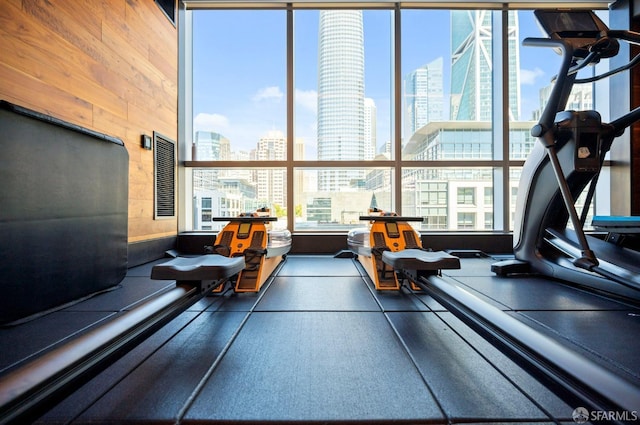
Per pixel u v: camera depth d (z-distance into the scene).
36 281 1.58
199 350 1.26
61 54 2.15
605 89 4.16
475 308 1.17
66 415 0.86
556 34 2.12
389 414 0.87
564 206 2.48
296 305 1.86
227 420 0.85
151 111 3.32
